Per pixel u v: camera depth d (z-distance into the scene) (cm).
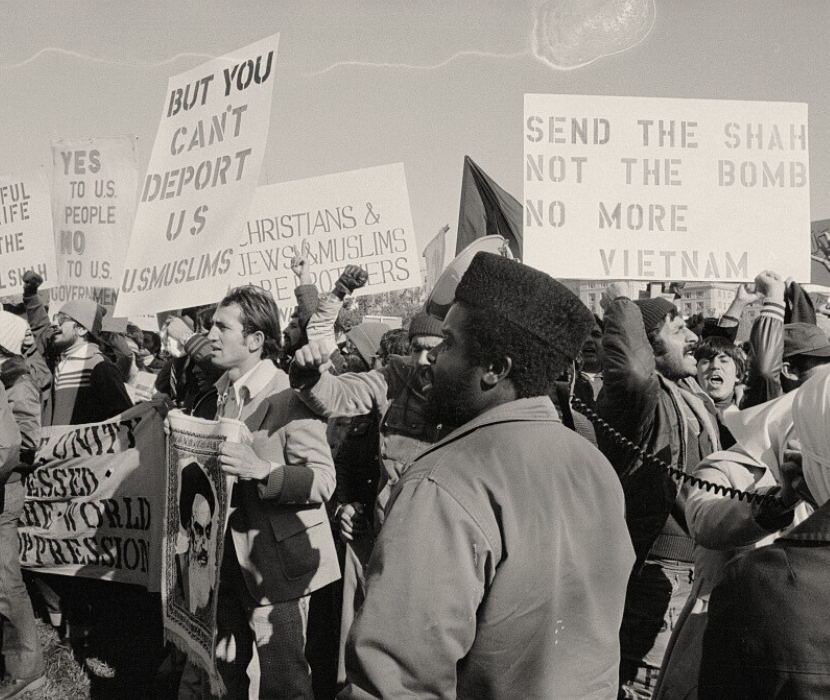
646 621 350
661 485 338
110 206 552
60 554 500
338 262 704
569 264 400
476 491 159
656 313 395
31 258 709
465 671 161
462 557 154
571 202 402
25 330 492
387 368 374
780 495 231
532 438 168
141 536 481
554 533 162
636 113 405
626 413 326
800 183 407
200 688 350
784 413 258
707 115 406
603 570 171
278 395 358
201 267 377
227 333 357
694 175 405
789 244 405
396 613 150
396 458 359
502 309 172
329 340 387
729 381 473
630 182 404
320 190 705
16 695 435
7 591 433
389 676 148
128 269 407
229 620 350
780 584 164
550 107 402
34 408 480
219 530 314
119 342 704
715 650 171
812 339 359
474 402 176
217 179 381
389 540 156
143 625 531
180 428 349
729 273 404
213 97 391
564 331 174
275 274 702
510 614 158
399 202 707
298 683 340
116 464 487
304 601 349
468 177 695
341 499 405
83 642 509
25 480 500
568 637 164
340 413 345
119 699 439
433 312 343
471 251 337
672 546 347
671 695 291
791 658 160
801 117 408
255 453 343
